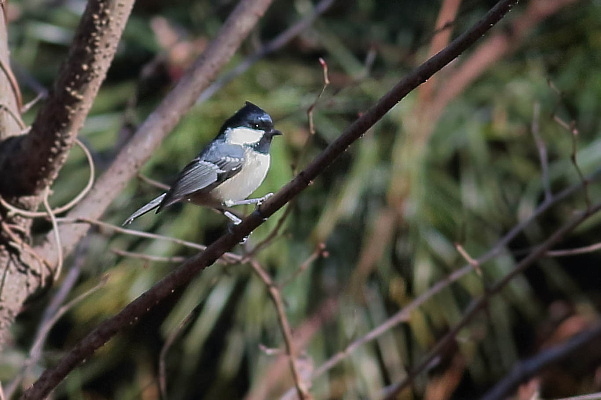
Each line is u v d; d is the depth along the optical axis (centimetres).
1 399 514
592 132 995
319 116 951
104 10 473
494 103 999
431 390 962
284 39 830
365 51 1058
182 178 652
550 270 1028
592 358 1016
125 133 821
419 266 912
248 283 925
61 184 960
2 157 531
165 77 1003
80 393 970
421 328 924
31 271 538
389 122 924
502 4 389
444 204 934
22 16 1111
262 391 850
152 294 438
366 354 924
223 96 974
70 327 976
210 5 1088
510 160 995
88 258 908
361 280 884
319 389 888
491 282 944
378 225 885
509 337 984
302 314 906
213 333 1025
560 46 1038
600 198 973
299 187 423
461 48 397
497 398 892
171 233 902
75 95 496
